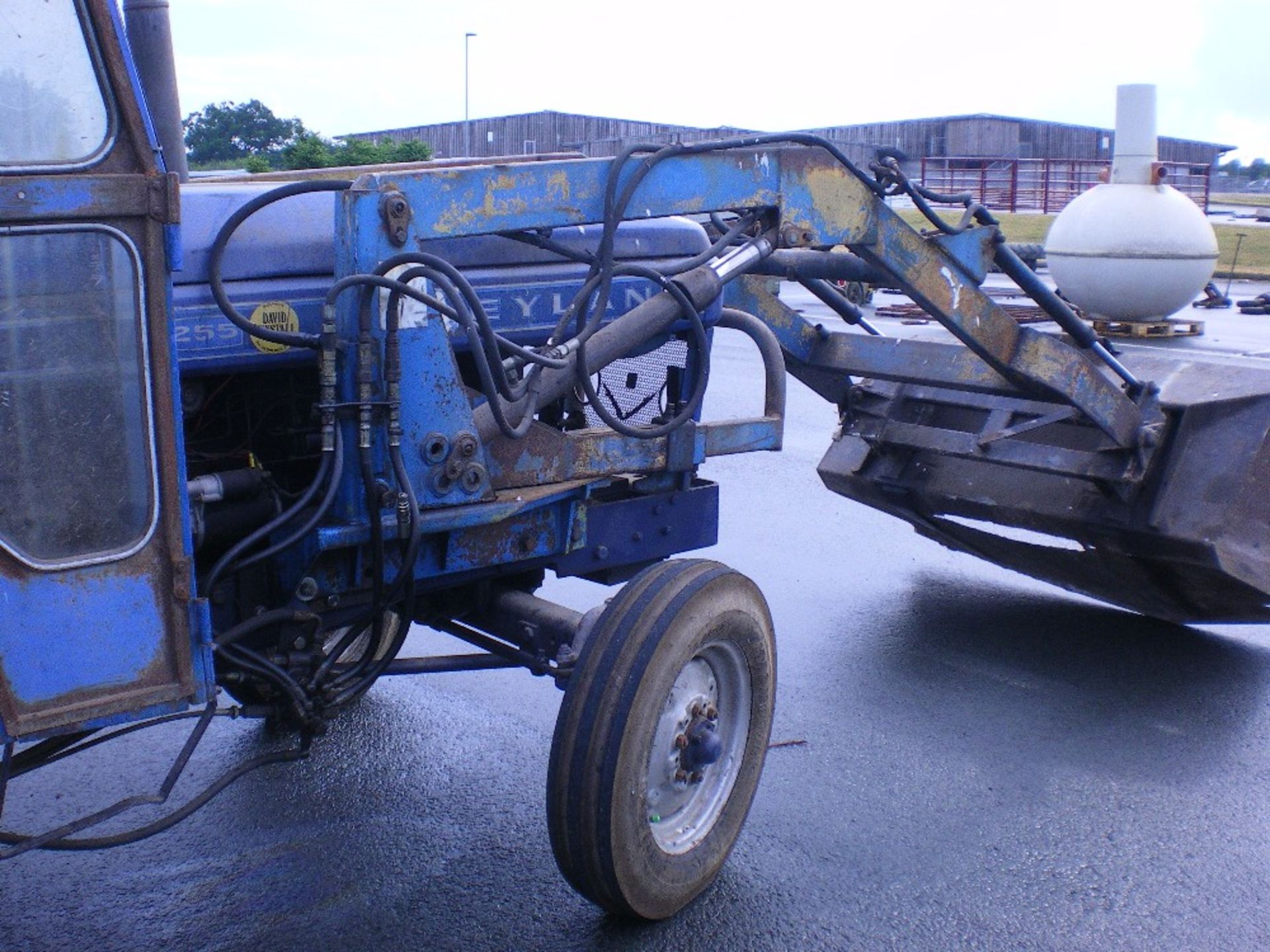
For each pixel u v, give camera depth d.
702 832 3.49
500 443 3.64
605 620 3.24
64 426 2.46
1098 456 4.86
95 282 2.45
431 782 4.25
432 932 3.36
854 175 3.97
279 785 4.20
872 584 6.36
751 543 6.95
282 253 3.40
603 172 3.49
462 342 3.73
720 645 3.45
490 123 40.12
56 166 2.36
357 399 3.17
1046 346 4.48
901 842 3.85
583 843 3.15
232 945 3.29
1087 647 5.54
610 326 3.56
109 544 2.55
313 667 3.28
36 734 2.49
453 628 3.97
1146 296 10.94
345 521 3.24
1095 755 4.47
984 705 4.90
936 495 5.46
